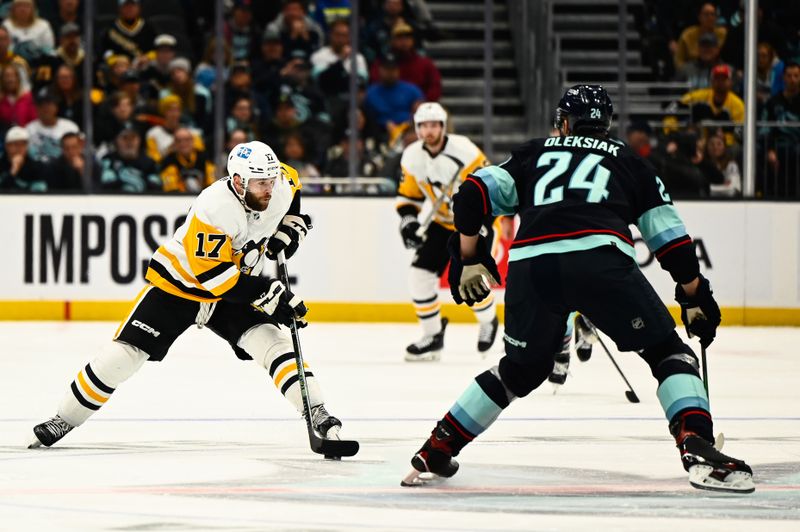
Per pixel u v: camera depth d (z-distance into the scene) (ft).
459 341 95.91
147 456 45.27
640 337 37.24
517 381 38.63
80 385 46.57
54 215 108.68
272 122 118.83
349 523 33.81
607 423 54.29
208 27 122.72
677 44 122.42
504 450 46.80
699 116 115.96
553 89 127.24
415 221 81.41
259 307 44.29
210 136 119.14
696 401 37.50
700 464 36.83
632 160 38.50
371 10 124.16
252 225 44.80
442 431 38.96
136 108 117.91
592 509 35.81
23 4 116.06
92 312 108.99
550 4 126.21
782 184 111.96
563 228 37.37
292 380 45.11
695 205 108.47
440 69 130.52
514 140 129.70
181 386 67.41
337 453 43.42
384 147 117.19
